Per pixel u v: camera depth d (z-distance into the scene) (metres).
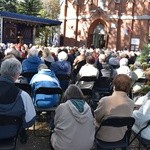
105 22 39.12
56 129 4.60
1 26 30.81
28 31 34.84
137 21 37.19
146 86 8.06
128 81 4.96
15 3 45.22
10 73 4.17
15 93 4.11
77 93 4.68
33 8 45.53
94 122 4.79
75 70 10.46
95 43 40.31
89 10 40.41
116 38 38.34
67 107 4.54
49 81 6.60
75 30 41.47
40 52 12.18
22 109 4.11
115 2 38.31
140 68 9.81
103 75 9.54
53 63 9.02
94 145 4.90
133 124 4.86
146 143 5.18
